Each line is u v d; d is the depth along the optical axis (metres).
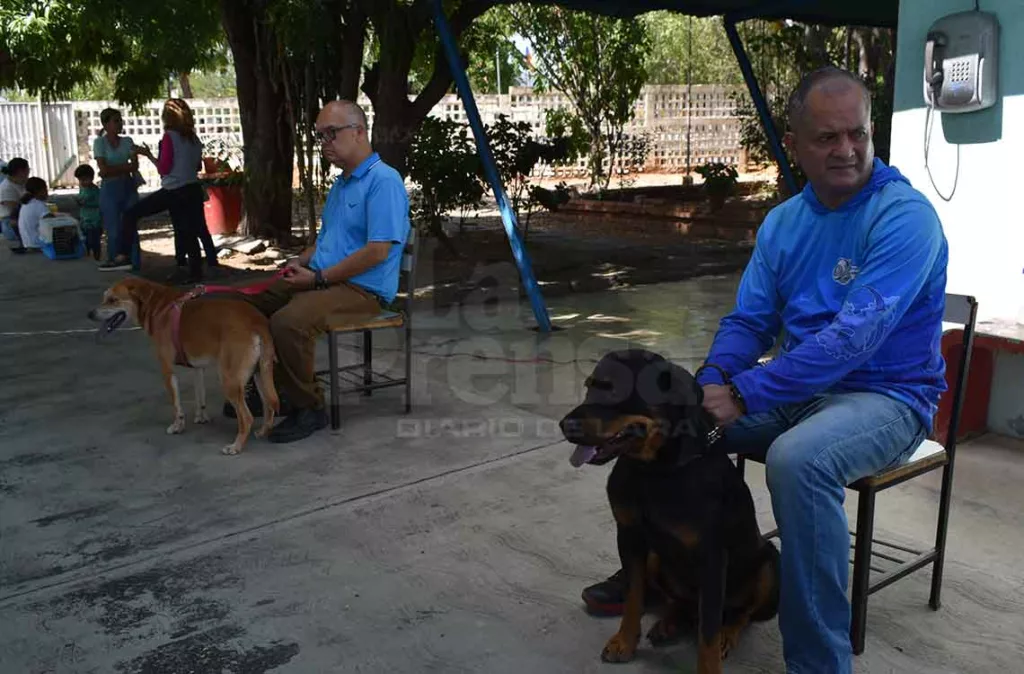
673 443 2.25
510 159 10.24
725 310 7.62
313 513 3.68
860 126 2.36
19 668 2.65
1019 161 4.12
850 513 3.60
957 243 4.39
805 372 2.31
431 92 8.99
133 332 6.86
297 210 13.13
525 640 2.77
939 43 4.19
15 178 11.35
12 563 3.29
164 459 4.29
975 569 3.17
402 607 2.96
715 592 2.35
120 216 9.62
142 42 9.55
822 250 2.55
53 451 4.40
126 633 2.83
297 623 2.88
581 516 3.64
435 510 3.70
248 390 4.84
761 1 9.08
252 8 10.25
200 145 9.05
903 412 2.47
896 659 2.64
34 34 8.94
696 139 21.34
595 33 13.55
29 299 8.13
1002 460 4.17
